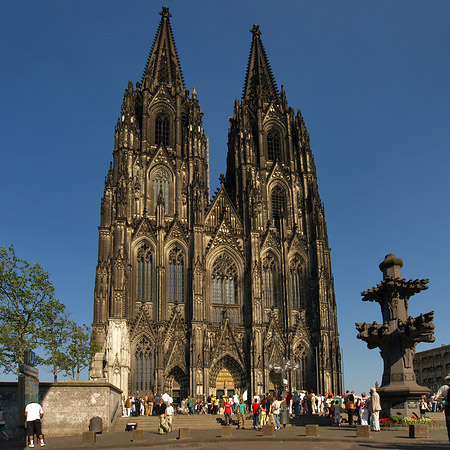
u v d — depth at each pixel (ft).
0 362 266.77
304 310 416.67
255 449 133.69
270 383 393.50
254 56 518.37
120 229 381.81
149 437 180.14
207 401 362.12
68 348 323.16
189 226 410.72
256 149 465.06
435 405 283.59
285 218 442.50
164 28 491.72
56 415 183.32
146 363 369.09
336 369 396.16
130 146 419.95
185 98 466.29
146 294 387.14
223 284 407.23
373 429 169.99
